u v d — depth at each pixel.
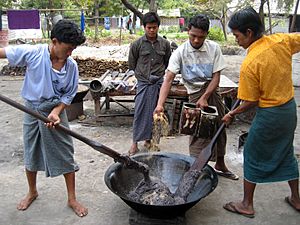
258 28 2.68
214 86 3.38
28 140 2.97
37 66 2.72
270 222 3.00
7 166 4.03
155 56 4.27
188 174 2.99
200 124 3.08
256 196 3.39
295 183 3.12
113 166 3.03
